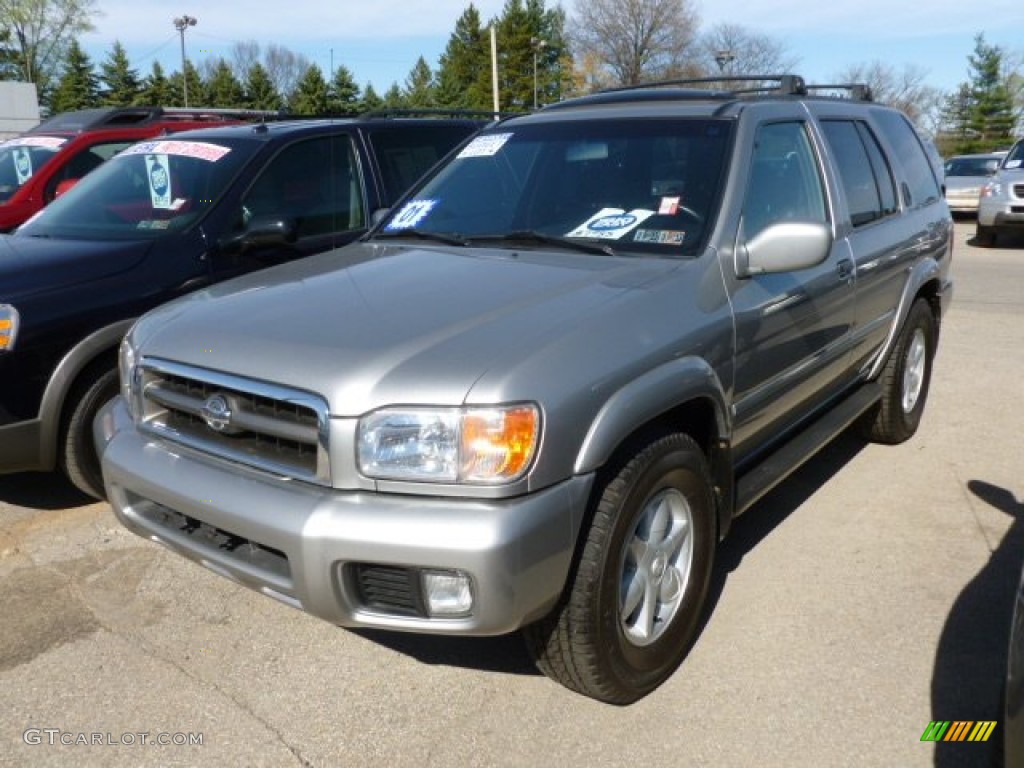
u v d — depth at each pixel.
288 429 2.69
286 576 2.71
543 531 2.52
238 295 3.32
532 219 3.81
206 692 3.15
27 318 4.18
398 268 3.44
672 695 3.09
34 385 4.21
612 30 59.94
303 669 3.28
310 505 2.60
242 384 2.78
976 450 5.39
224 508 2.75
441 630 2.54
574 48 62.34
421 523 2.47
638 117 3.98
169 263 4.75
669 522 3.10
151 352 3.11
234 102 69.62
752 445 3.71
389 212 4.31
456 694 3.12
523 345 2.65
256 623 3.59
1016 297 10.46
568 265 3.32
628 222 3.55
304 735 2.93
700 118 3.83
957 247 15.76
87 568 4.04
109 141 7.89
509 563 2.46
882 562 3.99
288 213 5.40
